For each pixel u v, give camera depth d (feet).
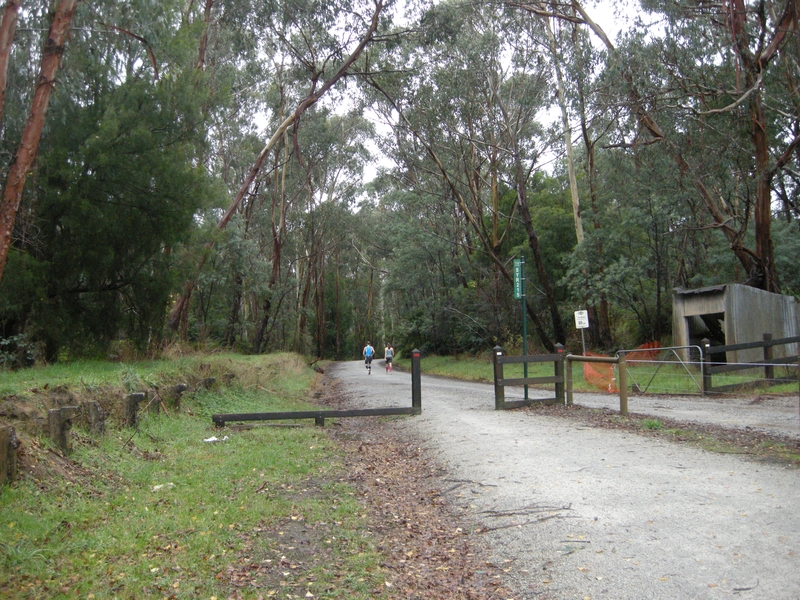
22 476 20.10
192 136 55.47
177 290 55.16
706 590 13.91
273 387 64.64
